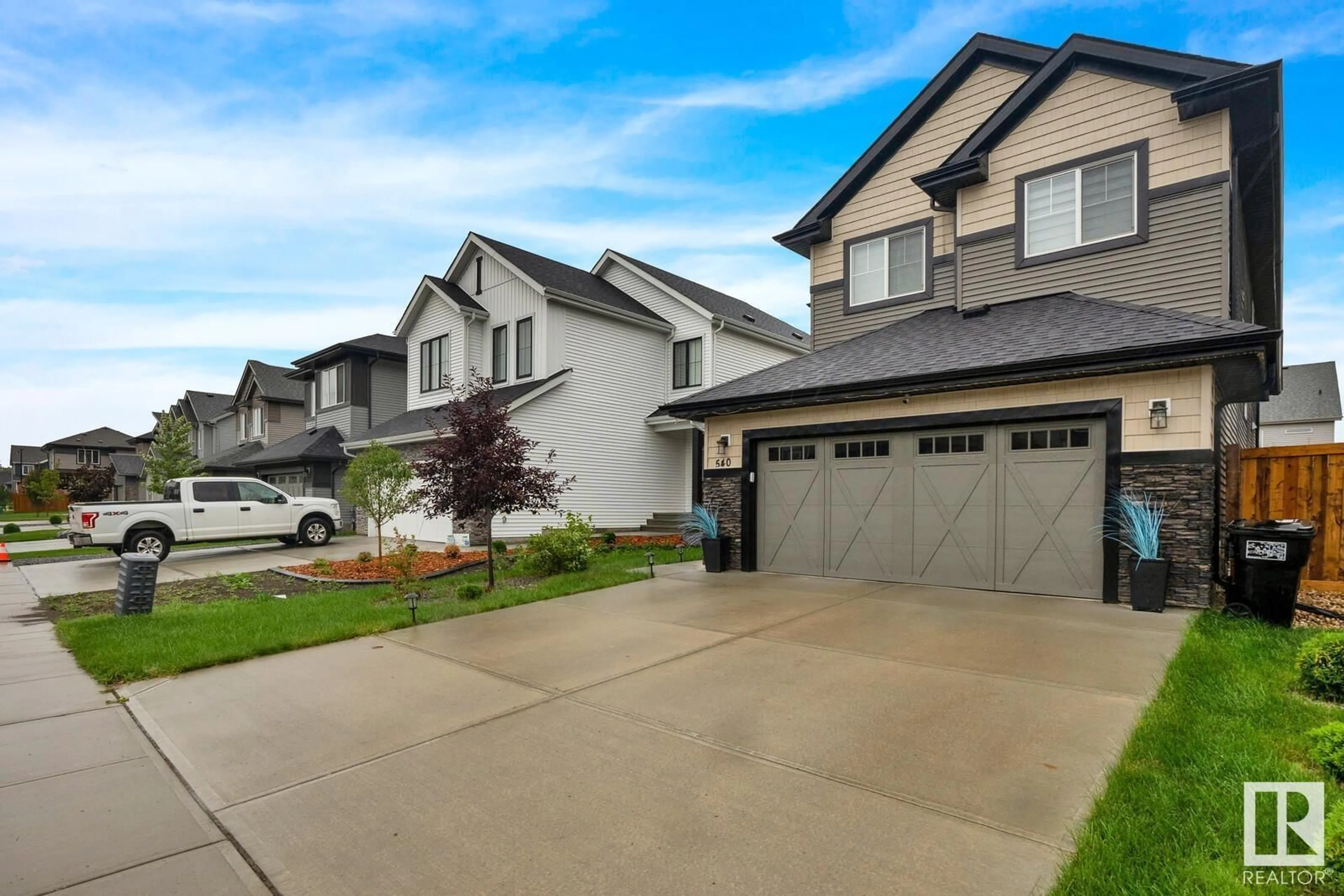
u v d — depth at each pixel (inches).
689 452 814.5
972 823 110.0
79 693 195.0
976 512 319.6
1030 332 327.0
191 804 125.6
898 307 449.1
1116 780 119.5
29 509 1696.6
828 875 96.9
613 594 330.3
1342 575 309.7
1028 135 386.6
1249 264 479.5
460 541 619.8
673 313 783.1
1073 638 223.1
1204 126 330.0
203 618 286.8
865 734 148.1
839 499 368.8
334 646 242.8
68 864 105.1
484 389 444.8
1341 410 1248.2
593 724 159.8
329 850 108.4
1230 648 204.2
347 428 885.2
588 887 96.0
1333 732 117.6
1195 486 263.0
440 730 158.9
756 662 206.5
